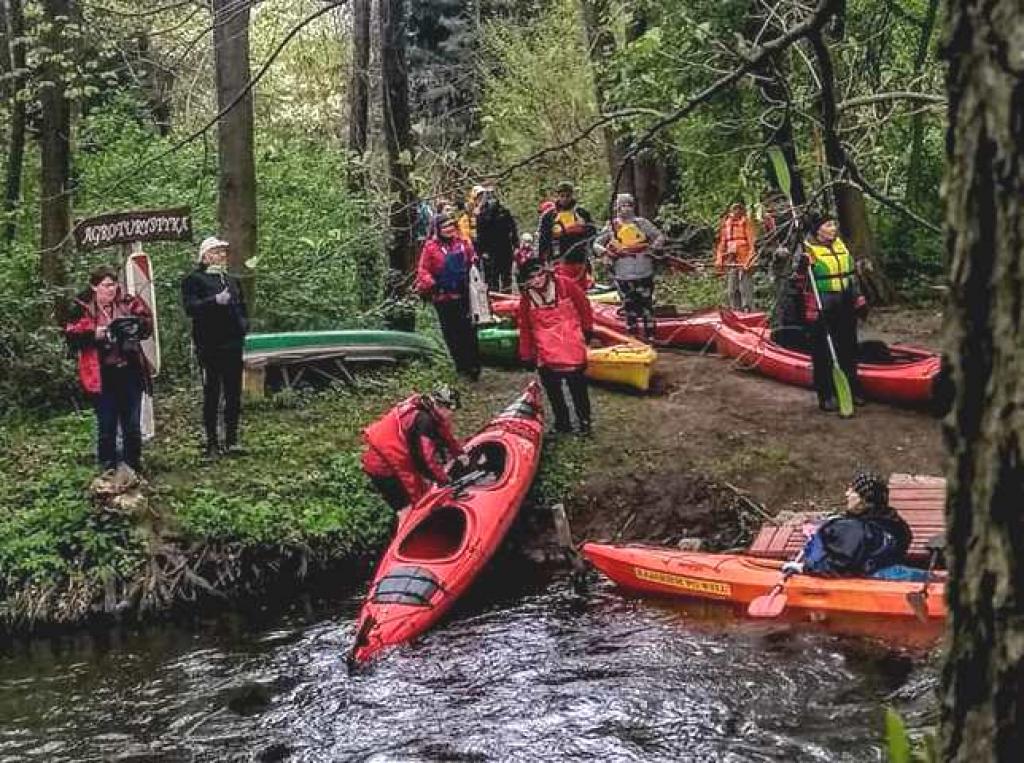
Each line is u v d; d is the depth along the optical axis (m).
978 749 1.37
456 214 11.11
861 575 7.19
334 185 13.90
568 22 21.47
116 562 8.38
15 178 11.85
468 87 23.91
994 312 1.33
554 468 9.49
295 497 9.16
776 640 7.01
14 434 10.25
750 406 10.35
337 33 20.33
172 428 10.48
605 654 7.04
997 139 1.32
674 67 5.17
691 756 5.73
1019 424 1.31
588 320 9.98
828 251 9.73
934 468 9.04
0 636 8.08
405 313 12.66
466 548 7.88
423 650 7.25
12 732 6.56
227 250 10.27
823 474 9.18
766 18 3.48
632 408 10.56
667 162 15.36
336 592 8.62
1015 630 1.32
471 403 10.97
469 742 6.04
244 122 11.09
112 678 7.27
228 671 7.26
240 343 9.62
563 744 5.95
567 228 9.68
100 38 11.18
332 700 6.69
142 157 12.91
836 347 9.88
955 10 1.37
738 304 13.29
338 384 11.40
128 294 9.17
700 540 8.69
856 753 5.60
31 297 11.01
